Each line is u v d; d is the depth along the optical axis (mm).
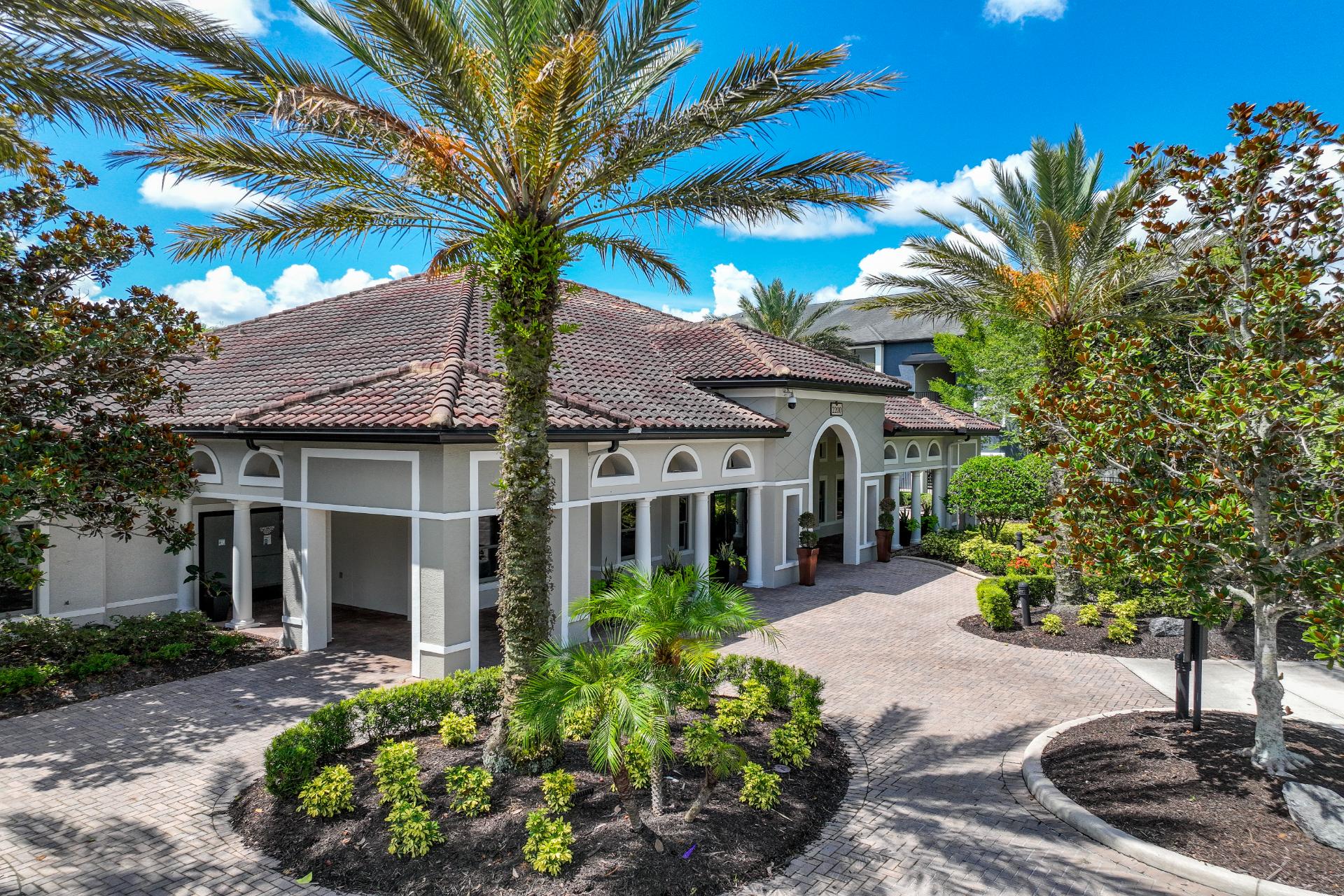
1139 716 9617
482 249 7758
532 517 7711
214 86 7137
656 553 20000
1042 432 8523
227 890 6094
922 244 16031
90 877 6293
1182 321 14297
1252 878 6027
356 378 13719
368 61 7742
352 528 16359
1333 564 6711
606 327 20328
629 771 7355
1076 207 16625
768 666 10297
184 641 12797
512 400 7684
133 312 11094
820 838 6949
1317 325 6930
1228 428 6848
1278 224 7473
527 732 6457
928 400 30750
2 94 7508
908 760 8742
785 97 7836
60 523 13516
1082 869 6418
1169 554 7000
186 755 8750
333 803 6887
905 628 14922
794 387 18781
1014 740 9336
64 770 8336
